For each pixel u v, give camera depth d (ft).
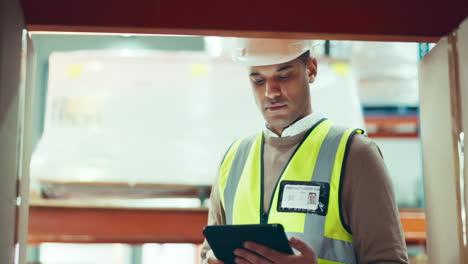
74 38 19.11
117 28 5.87
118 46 19.51
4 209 5.24
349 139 6.29
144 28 5.86
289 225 6.21
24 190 5.98
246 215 6.48
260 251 5.57
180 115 14.39
